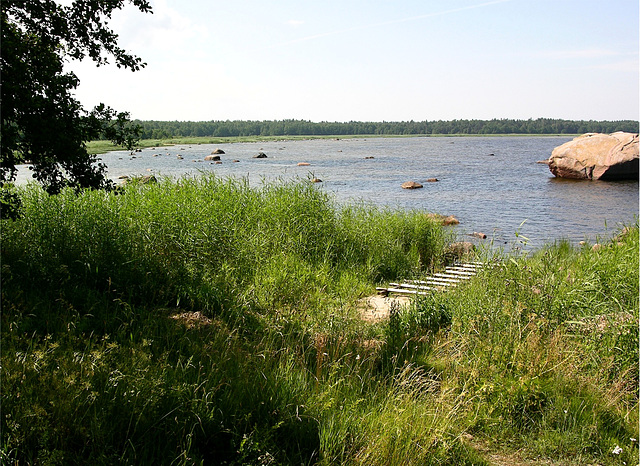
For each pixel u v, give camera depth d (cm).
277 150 8644
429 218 1434
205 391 405
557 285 678
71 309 564
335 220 1188
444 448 400
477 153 7650
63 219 738
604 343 571
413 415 427
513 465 414
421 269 1186
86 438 345
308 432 400
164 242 791
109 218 768
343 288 908
